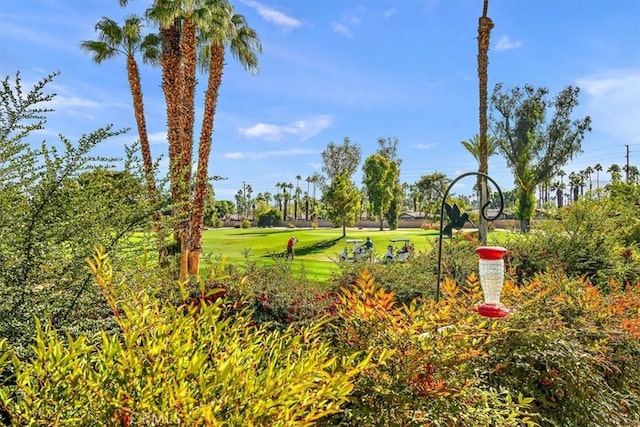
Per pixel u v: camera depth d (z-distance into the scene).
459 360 2.18
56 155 2.78
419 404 2.06
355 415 2.02
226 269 6.05
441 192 48.88
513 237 9.01
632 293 4.62
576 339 3.31
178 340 1.53
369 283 2.79
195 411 1.30
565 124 29.55
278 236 35.62
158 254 3.15
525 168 29.97
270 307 4.53
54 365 1.38
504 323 2.98
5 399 1.41
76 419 1.37
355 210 34.38
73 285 2.67
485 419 2.12
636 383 3.46
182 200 3.54
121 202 3.09
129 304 1.79
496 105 30.30
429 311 2.61
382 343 2.34
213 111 11.70
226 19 11.71
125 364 1.41
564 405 2.76
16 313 2.56
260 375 1.58
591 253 7.71
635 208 11.27
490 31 14.64
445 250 8.20
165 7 11.27
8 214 2.63
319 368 1.60
